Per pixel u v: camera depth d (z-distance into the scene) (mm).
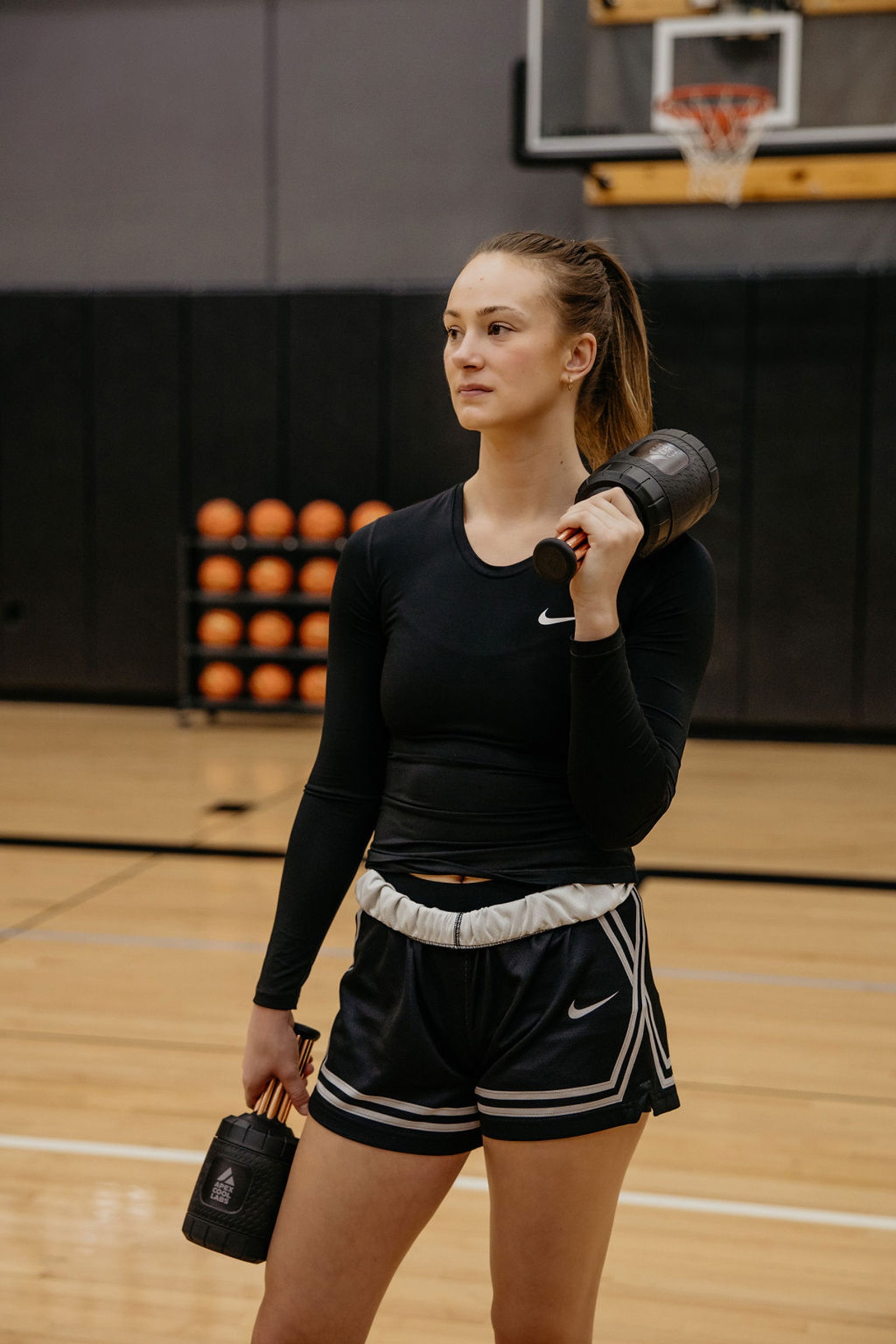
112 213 10906
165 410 10594
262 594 10047
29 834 6812
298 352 10391
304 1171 1627
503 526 1645
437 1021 1585
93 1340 2582
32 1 10812
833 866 6285
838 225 9836
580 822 1579
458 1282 2795
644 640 1590
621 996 1565
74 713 10766
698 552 1629
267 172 10680
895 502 9531
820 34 8641
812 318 9508
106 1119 3576
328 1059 1667
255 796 7715
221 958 4945
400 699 1621
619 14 8930
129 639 10820
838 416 9547
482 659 1569
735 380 9664
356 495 10438
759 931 5305
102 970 4805
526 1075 1529
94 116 10844
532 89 9117
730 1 8750
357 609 1701
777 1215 3086
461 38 10320
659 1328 2627
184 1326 2635
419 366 10234
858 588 9633
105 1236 2973
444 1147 1604
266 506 10125
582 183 10234
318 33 10508
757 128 8781
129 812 7305
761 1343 2578
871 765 9000
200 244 10812
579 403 1771
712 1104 3691
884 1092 3781
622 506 1473
